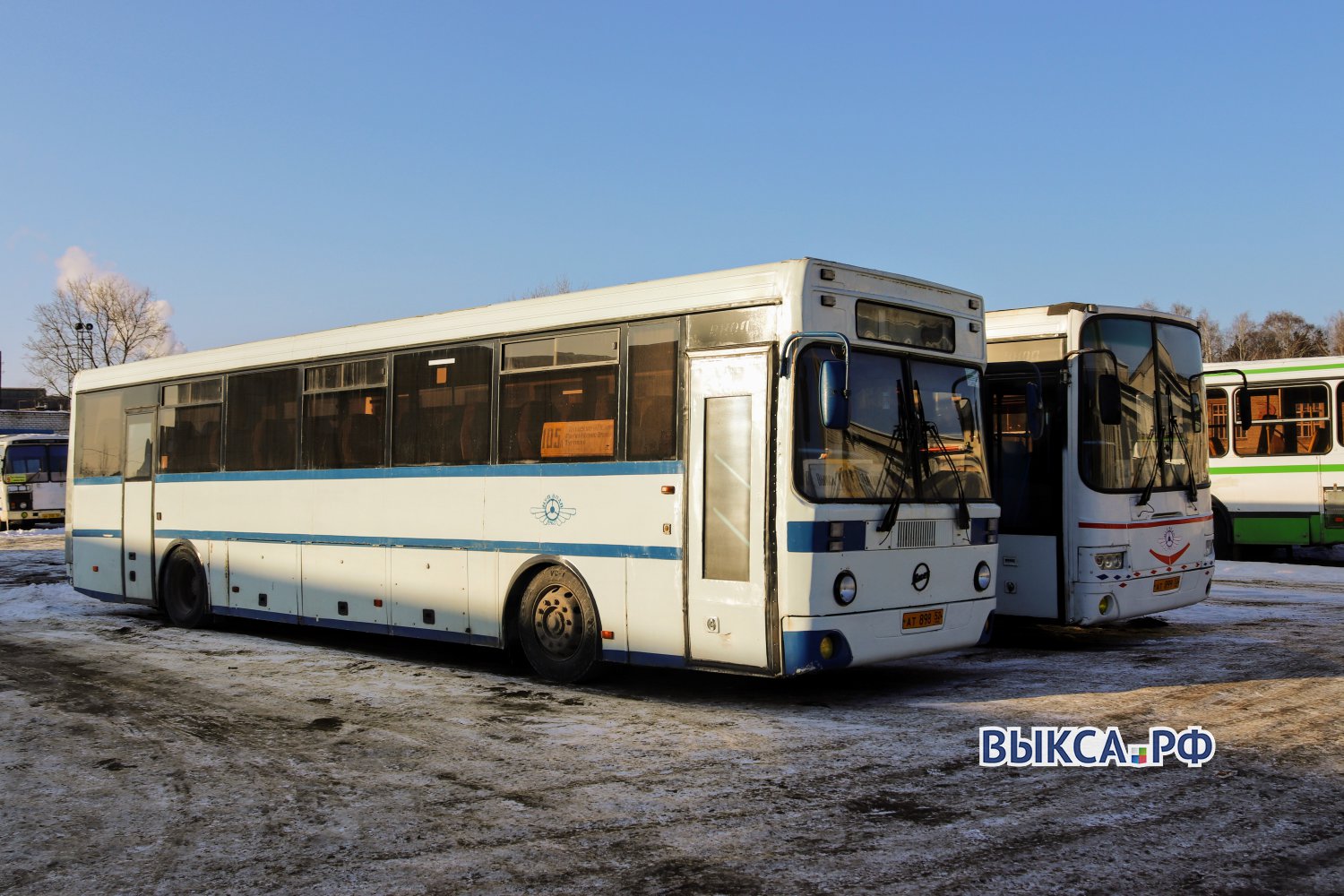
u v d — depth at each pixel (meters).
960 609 9.29
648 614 9.20
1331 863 5.30
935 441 9.30
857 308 8.80
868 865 5.33
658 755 7.38
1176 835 5.71
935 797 6.40
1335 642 11.80
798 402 8.38
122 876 5.36
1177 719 8.29
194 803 6.50
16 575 21.19
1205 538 12.28
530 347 10.34
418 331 11.45
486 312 10.80
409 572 11.35
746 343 8.69
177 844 5.80
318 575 12.41
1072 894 4.95
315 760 7.40
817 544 8.25
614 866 5.36
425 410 11.33
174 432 14.67
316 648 12.71
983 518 9.55
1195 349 12.52
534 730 8.15
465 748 7.64
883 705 8.93
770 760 7.23
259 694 9.69
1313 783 6.61
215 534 13.89
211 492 13.97
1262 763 7.05
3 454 35.53
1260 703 8.77
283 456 12.98
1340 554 23.77
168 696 9.59
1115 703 8.86
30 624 15.02
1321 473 19.67
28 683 10.27
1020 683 9.83
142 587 15.10
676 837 5.76
